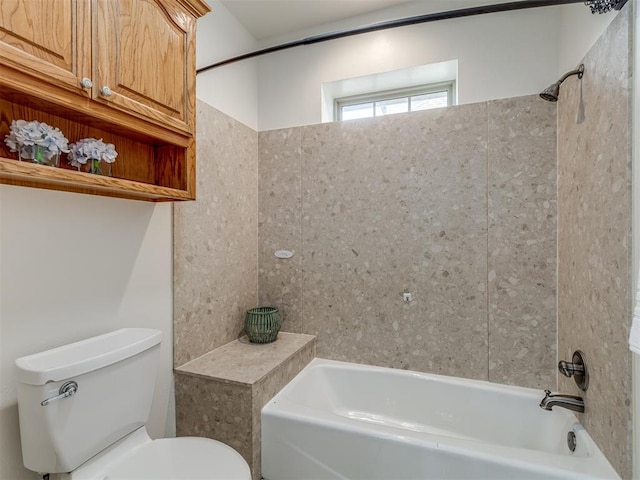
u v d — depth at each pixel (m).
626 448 1.07
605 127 1.21
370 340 2.08
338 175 2.13
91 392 1.07
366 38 2.08
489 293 1.83
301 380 1.88
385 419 1.95
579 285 1.43
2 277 1.02
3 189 1.02
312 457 1.46
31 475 1.09
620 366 1.10
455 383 1.84
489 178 1.82
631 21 1.05
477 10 1.20
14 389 1.05
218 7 1.95
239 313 2.14
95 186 1.09
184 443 1.24
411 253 1.98
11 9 0.81
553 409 1.59
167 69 1.26
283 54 2.28
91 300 1.27
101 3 1.02
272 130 2.30
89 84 0.97
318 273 2.19
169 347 1.63
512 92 1.78
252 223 2.28
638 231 1.03
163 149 1.44
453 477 1.24
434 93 2.19
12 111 0.98
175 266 1.65
